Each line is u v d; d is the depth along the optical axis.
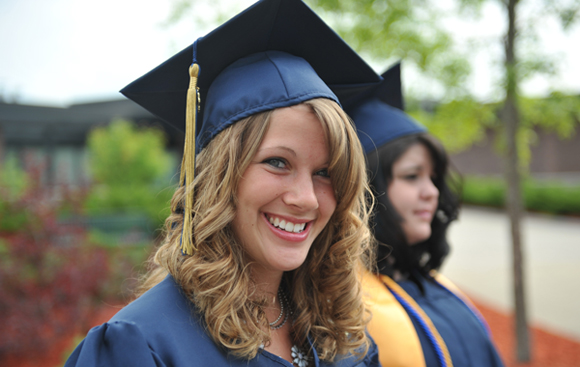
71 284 4.81
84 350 0.94
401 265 1.99
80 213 8.04
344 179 1.13
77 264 5.18
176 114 1.40
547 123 4.90
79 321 4.84
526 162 5.21
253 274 1.19
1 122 13.13
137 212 10.54
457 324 1.99
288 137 1.05
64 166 8.11
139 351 0.93
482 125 5.07
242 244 1.12
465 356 1.91
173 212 1.20
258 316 1.15
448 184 2.35
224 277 1.07
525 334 4.56
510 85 3.91
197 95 1.19
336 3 4.25
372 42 4.41
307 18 1.19
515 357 4.59
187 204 1.09
